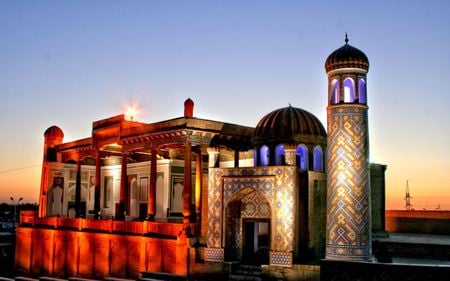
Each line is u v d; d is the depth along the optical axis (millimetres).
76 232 22875
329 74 15117
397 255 16531
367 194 14484
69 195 27922
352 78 14836
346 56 14812
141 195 25438
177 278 17781
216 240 17594
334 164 14680
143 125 21156
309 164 18078
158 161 24266
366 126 14734
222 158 22141
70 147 26234
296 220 16297
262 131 18625
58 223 24391
